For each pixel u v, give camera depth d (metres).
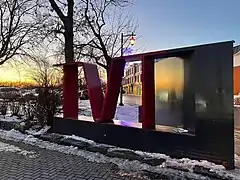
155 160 6.23
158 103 8.01
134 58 7.61
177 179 5.34
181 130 6.81
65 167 6.19
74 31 15.76
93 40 16.20
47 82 15.71
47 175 5.61
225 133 5.64
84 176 5.56
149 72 7.28
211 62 5.89
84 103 22.97
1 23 15.81
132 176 5.57
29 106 12.24
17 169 6.02
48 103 11.05
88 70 8.95
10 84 17.73
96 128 8.36
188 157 6.18
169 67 7.66
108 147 7.57
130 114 16.34
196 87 6.08
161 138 6.70
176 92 7.35
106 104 8.36
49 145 8.46
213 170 5.40
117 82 8.43
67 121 9.41
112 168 6.11
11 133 10.53
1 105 14.24
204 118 5.95
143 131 7.08
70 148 7.93
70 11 14.67
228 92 5.64
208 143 5.87
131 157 6.60
